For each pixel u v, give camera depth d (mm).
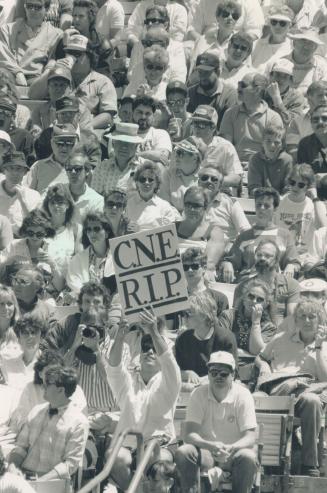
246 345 44688
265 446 40938
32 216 47781
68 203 48938
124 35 63094
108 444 40156
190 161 52094
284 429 40781
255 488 39844
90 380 41250
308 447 41312
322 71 60406
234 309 45062
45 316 43562
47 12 62719
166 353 38219
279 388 42750
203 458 39156
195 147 52094
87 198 49969
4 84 57156
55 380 38344
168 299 37000
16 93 57531
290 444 40844
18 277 44375
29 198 50938
